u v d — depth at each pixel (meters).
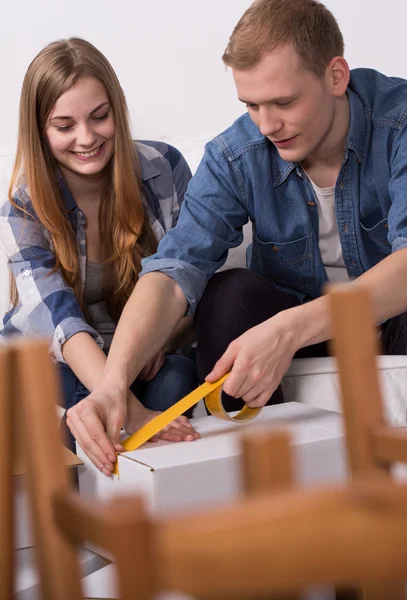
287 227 1.51
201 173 1.52
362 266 1.51
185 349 1.65
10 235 1.61
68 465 1.06
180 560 0.32
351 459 0.53
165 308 1.34
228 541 0.32
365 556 0.32
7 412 0.49
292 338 1.17
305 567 0.32
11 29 2.22
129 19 2.25
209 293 1.38
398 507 0.32
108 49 2.25
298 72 1.27
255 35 1.25
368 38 2.29
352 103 1.42
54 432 0.48
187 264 1.39
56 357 1.46
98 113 1.58
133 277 1.66
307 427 1.12
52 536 0.48
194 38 2.27
